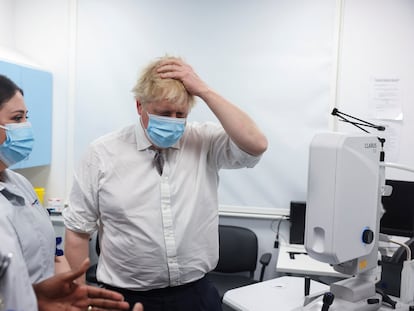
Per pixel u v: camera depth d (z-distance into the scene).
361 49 2.84
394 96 2.82
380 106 2.84
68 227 1.50
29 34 3.17
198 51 3.00
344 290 1.40
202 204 1.45
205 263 1.47
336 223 1.24
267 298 1.72
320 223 1.26
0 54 2.73
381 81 2.83
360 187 1.31
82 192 1.45
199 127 1.53
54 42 3.14
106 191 1.40
